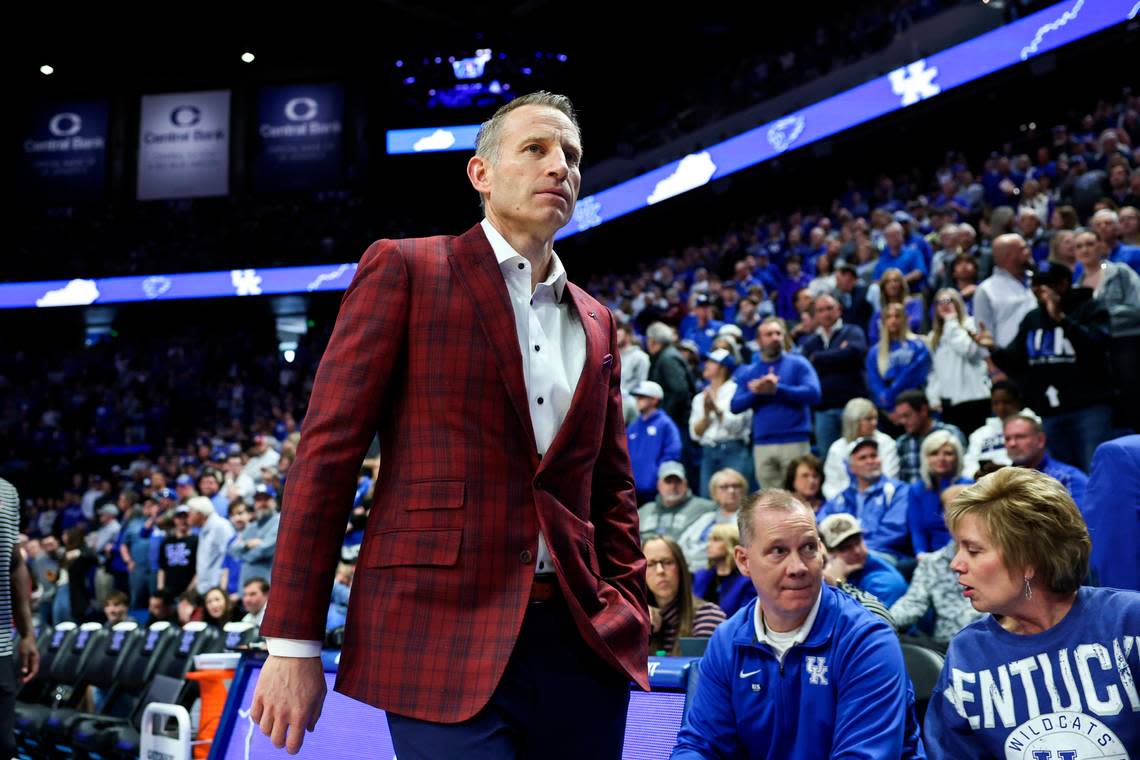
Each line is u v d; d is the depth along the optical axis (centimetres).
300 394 1781
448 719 121
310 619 123
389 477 134
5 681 346
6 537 354
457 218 1847
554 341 143
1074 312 502
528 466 133
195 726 459
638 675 134
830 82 1182
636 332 1095
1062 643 173
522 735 128
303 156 1972
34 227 1983
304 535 125
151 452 1683
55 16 1875
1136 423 484
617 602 139
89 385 1852
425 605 126
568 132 146
